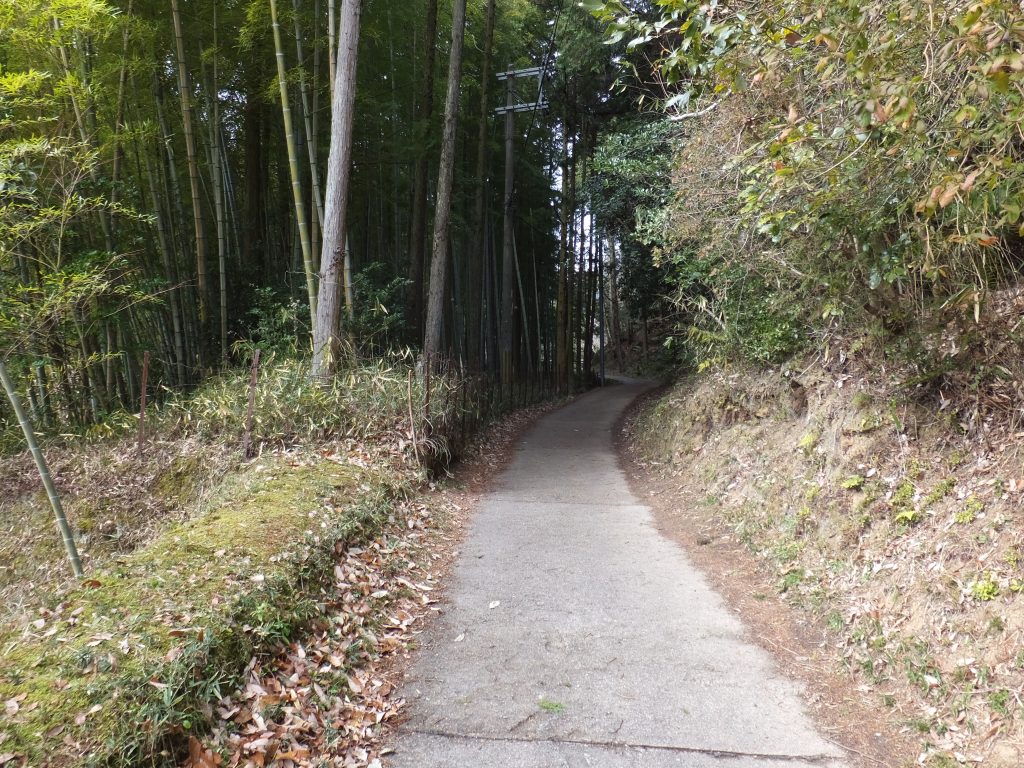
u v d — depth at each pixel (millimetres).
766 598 4230
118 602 3166
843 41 2693
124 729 2232
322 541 4352
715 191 5332
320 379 7652
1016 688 2576
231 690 2760
